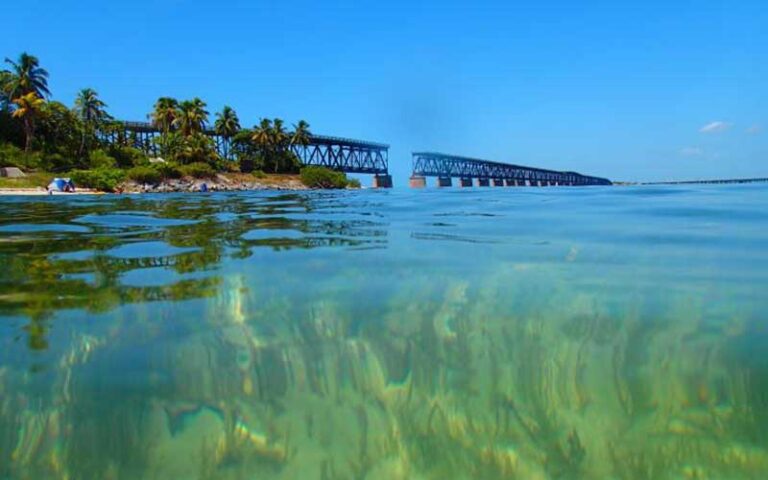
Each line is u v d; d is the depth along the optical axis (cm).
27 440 183
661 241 477
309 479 172
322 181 6888
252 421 194
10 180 4041
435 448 185
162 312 282
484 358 229
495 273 355
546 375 215
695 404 195
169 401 202
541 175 13525
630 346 231
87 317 275
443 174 10256
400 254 436
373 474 173
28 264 408
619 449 181
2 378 212
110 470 173
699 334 238
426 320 267
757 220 635
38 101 4619
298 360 230
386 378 218
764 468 170
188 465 175
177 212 1034
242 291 319
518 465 176
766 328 241
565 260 396
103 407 197
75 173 4244
